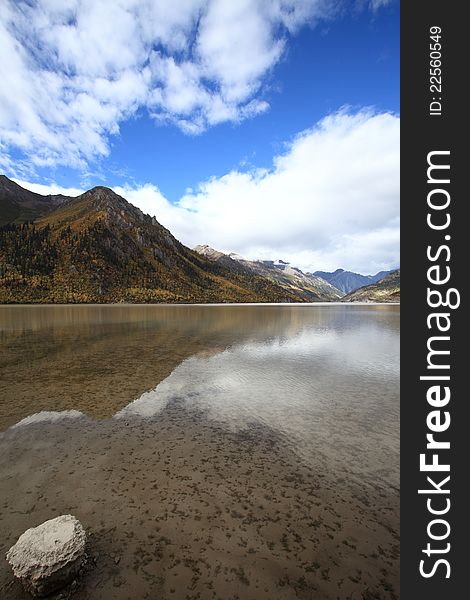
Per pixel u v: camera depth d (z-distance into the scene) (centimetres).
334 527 597
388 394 1412
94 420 1105
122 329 4056
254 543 552
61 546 469
